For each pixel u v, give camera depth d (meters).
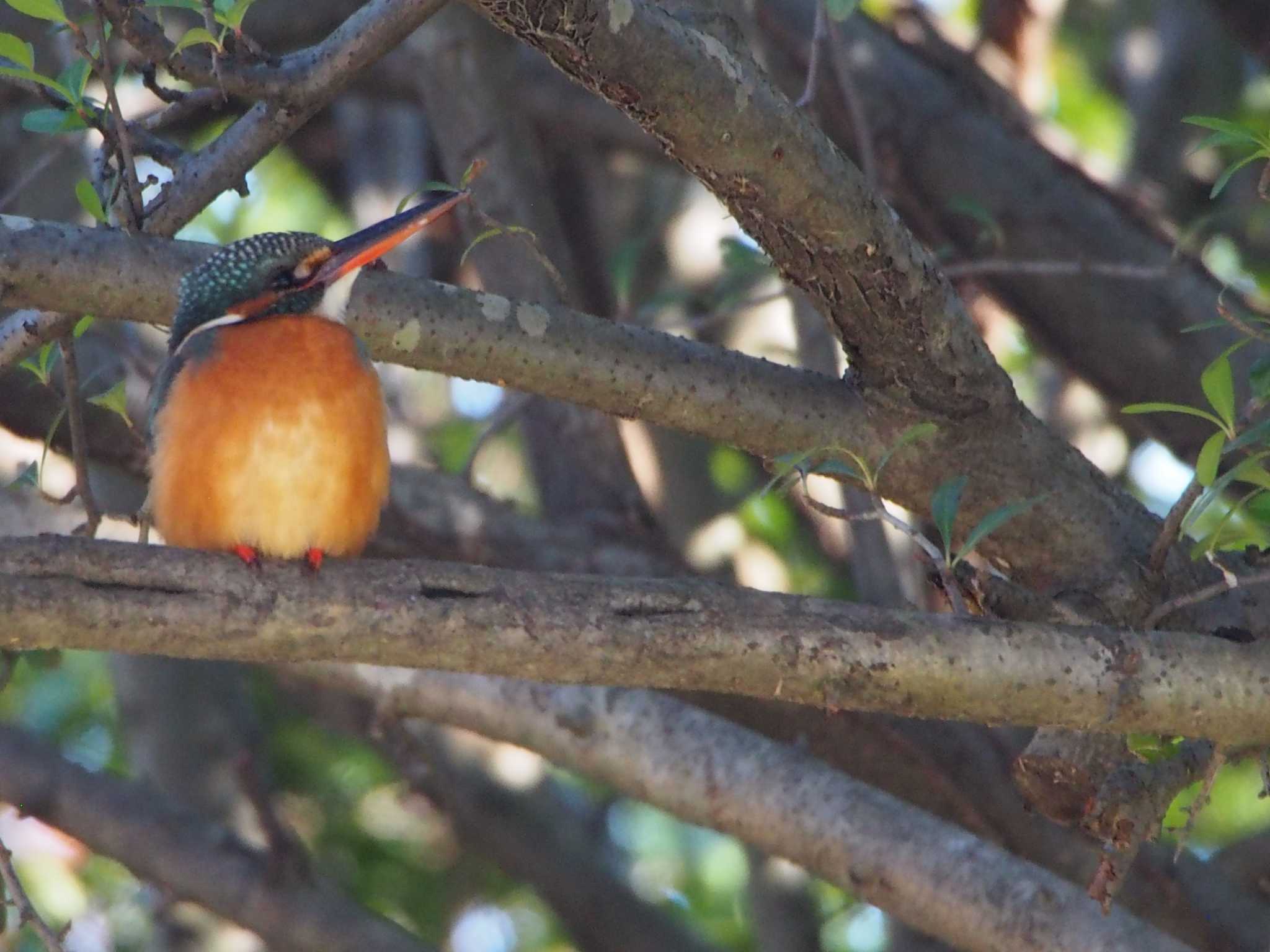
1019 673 6.73
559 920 14.20
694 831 17.48
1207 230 14.87
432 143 16.47
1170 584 8.20
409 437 13.93
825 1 9.00
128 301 7.70
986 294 12.89
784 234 7.32
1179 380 12.09
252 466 7.52
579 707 10.67
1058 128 14.04
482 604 6.52
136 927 14.39
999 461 8.10
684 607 6.64
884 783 11.34
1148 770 7.42
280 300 7.98
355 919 11.97
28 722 16.33
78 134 11.59
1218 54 16.39
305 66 7.82
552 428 12.49
